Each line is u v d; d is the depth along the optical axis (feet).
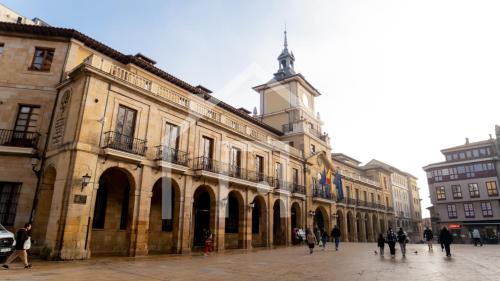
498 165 146.20
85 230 43.19
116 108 50.78
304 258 47.70
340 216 119.24
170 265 37.24
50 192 48.11
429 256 52.11
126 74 53.93
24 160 48.85
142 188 51.37
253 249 68.03
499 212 140.97
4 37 54.65
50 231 42.09
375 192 158.51
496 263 40.68
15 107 51.49
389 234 53.31
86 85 47.32
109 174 54.03
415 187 221.25
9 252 37.88
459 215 151.33
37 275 27.78
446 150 162.20
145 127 54.60
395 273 31.45
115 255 47.93
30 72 53.31
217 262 41.27
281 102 110.93
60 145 46.78
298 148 101.14
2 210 47.16
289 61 116.98
